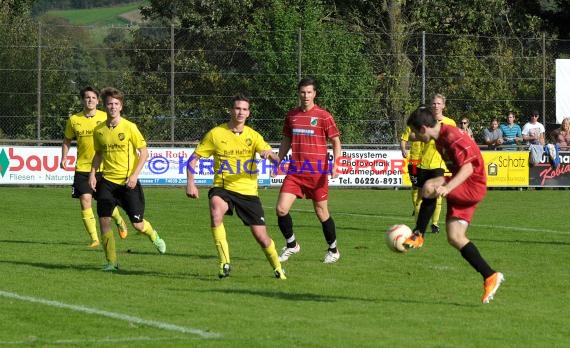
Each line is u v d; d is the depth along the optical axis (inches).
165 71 2469.2
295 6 2625.5
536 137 2539.4
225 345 665.6
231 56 2490.2
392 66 2527.1
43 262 1087.0
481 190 816.9
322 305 826.2
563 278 1002.7
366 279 979.3
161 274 1002.7
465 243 817.5
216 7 3152.1
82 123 1240.2
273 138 2479.1
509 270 1061.8
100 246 1251.2
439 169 1371.8
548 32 3555.6
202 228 1498.5
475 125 2581.2
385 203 2097.7
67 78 2432.3
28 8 3420.3
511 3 3430.1
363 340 686.5
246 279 971.3
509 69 2588.6
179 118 2469.2
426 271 1039.6
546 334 718.5
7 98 2385.6
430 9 3253.0
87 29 2534.5
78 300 835.4
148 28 2578.7
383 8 3056.1
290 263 1102.4
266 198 2199.8
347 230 1492.4
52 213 1734.7
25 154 2395.4
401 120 2529.5
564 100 2586.1
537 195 2375.7
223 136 956.0
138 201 1089.4
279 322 746.8
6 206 1870.1
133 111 2461.9
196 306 810.8
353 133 2513.5
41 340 675.4
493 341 690.8
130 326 724.0
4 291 877.8
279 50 2459.4
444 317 778.2
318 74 2469.2
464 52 2564.0
